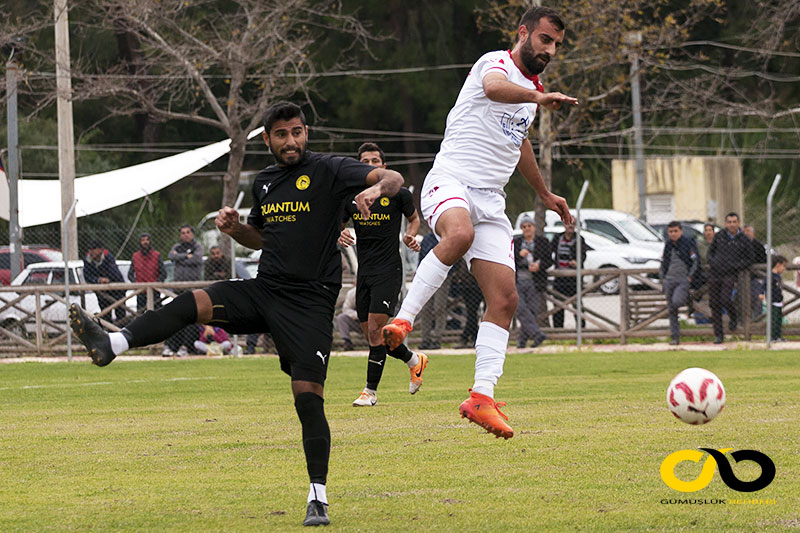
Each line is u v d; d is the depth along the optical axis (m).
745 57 81.69
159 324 10.41
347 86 78.50
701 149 82.50
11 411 20.06
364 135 82.56
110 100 82.31
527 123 12.44
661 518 10.21
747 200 82.06
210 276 36.88
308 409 10.45
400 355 20.55
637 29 48.12
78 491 11.91
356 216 19.75
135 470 13.23
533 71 12.30
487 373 11.99
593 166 87.00
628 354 33.34
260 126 48.03
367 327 20.05
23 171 77.12
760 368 27.80
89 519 10.45
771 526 9.85
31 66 68.12
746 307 37.19
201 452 14.55
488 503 10.98
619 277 37.88
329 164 10.95
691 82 58.69
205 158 48.03
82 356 37.31
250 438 15.83
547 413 18.05
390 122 83.44
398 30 80.50
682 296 35.91
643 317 38.09
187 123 87.50
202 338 36.66
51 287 37.50
